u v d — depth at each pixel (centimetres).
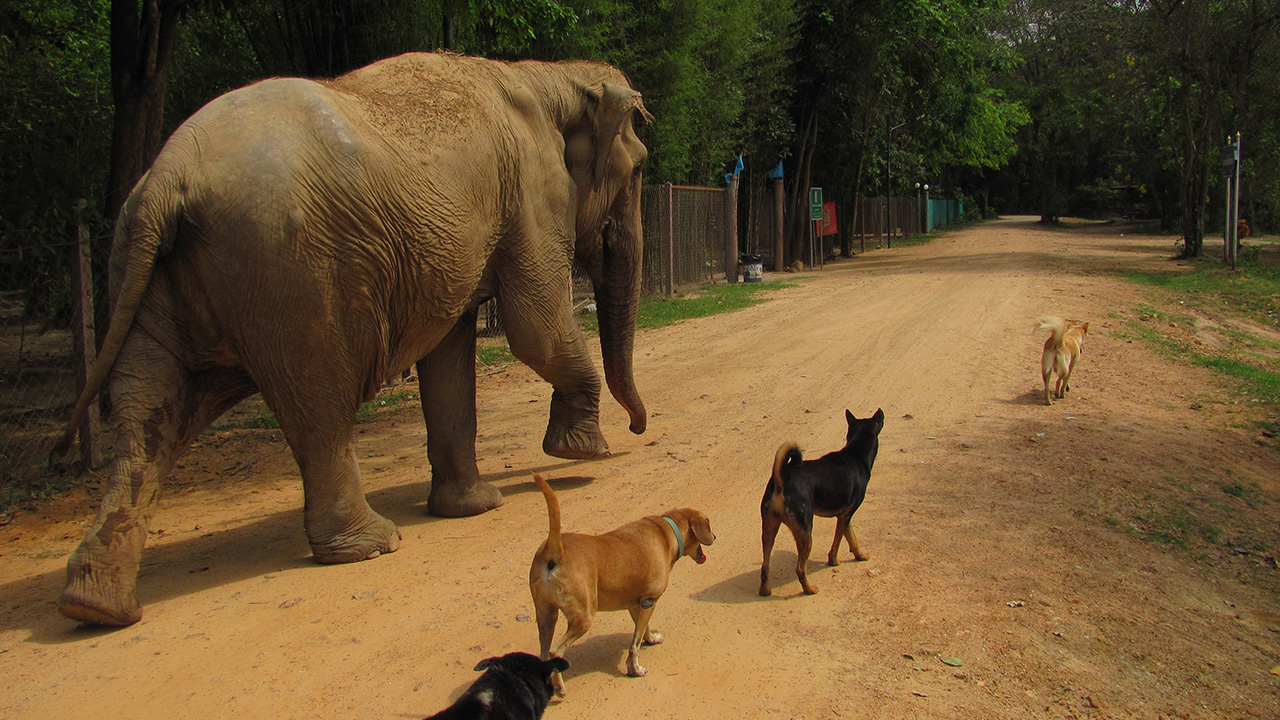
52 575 561
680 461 755
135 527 468
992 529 582
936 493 651
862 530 583
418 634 445
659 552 407
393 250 518
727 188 2289
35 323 980
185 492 746
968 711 369
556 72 674
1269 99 2684
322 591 504
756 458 753
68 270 852
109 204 935
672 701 379
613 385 772
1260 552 586
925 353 1178
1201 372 1105
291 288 479
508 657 334
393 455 845
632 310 758
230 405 538
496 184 593
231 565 557
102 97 1451
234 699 385
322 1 1098
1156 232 4706
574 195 677
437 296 557
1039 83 5509
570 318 682
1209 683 406
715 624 454
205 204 462
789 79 2684
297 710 375
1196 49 2383
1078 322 1361
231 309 477
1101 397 968
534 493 685
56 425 949
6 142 1150
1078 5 2558
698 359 1240
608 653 425
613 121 680
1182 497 670
